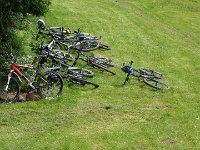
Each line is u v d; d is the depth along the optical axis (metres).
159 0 37.53
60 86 14.95
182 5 37.50
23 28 19.33
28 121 13.12
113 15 28.84
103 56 20.48
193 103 16.11
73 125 13.20
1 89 14.06
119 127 13.38
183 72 19.88
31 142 11.88
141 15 31.59
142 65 20.09
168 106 15.58
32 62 16.22
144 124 13.78
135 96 16.17
